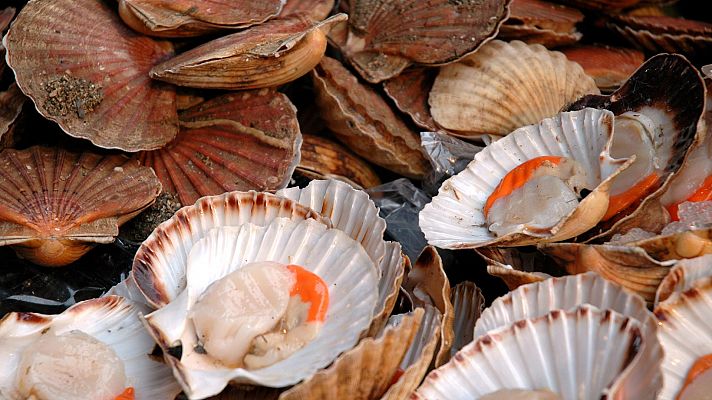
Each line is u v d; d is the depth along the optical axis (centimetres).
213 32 141
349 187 134
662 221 133
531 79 146
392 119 145
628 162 130
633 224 132
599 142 134
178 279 129
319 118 147
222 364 124
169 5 139
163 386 126
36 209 132
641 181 132
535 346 124
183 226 131
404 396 124
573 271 130
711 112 136
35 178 134
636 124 134
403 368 127
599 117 135
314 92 145
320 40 138
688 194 134
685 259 127
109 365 125
